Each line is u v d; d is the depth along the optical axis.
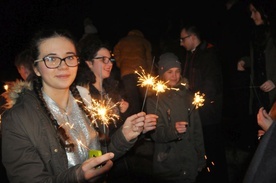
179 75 3.79
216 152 4.86
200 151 3.76
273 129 1.96
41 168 2.00
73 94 2.36
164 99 3.60
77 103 2.35
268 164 1.89
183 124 3.31
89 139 2.29
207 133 4.81
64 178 1.89
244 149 5.41
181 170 3.54
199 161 3.76
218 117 4.82
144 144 5.03
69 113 2.28
